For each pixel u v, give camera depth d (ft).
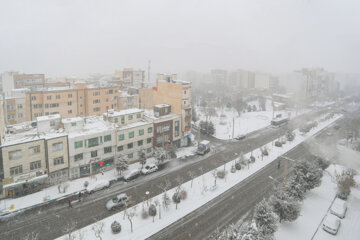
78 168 164.76
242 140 268.21
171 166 189.98
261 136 286.05
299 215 121.19
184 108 227.20
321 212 135.13
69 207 132.05
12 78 353.72
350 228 122.11
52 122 170.30
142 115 209.97
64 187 146.41
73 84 301.02
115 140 179.93
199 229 116.98
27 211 127.54
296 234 115.75
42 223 118.21
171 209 132.16
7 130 166.40
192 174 175.83
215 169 170.81
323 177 178.70
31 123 180.65
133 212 120.78
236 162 196.13
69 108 270.67
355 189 162.91
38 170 149.18
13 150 139.23
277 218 118.52
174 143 227.40
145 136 199.72
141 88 363.35
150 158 204.54
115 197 136.36
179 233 113.91
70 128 167.84
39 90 259.80
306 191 149.79
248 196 148.77
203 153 216.95
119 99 324.39
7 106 248.73
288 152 232.94
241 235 92.58
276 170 189.06
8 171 139.03
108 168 179.93
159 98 247.09
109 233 111.45
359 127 302.86
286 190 135.44
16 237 108.27
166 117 215.10
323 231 118.93
